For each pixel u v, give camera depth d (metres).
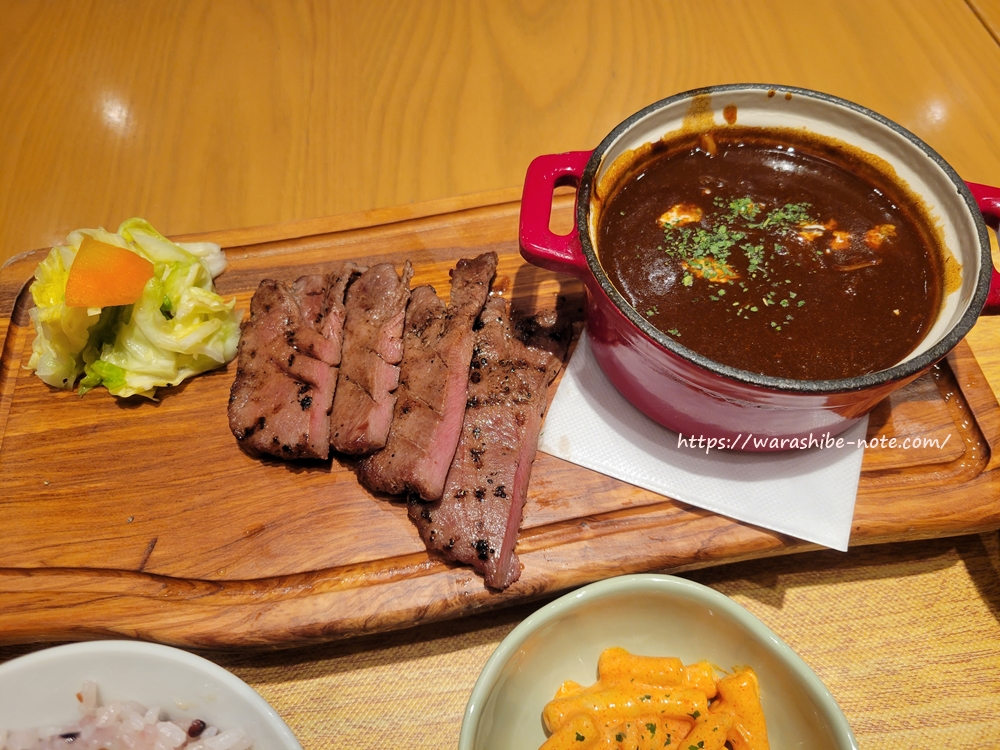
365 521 0.27
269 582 0.26
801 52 0.42
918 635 0.26
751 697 0.22
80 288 0.28
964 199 0.24
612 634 0.24
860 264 0.25
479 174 0.38
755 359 0.24
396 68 0.41
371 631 0.25
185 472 0.28
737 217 0.27
